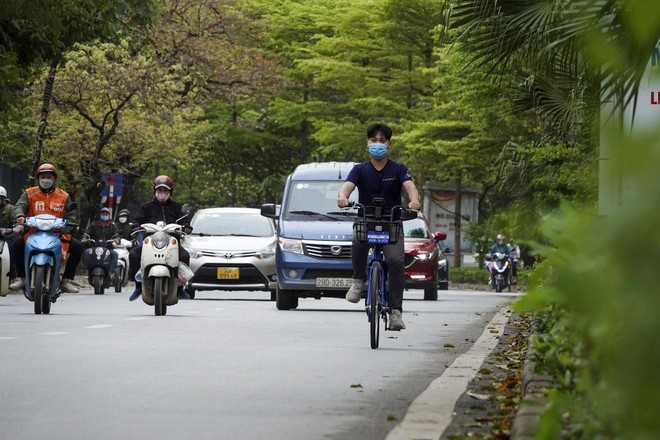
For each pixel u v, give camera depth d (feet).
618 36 14.48
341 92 429.38
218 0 353.10
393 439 42.68
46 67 253.44
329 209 160.45
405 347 90.68
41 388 59.98
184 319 122.42
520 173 152.66
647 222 11.12
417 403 54.34
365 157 427.33
